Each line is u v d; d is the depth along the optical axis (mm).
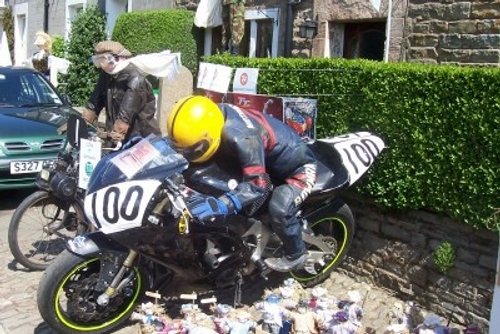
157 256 3908
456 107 4273
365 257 5031
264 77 6047
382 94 4824
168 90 8547
